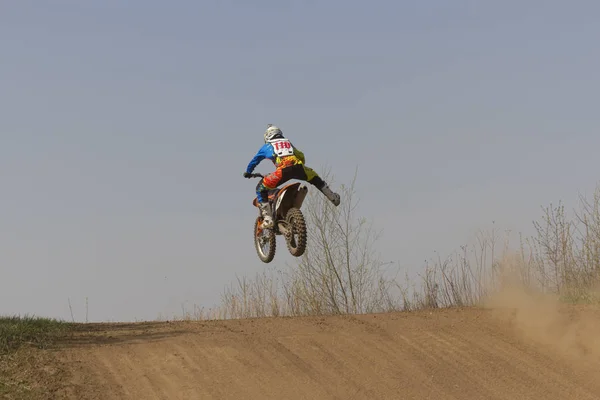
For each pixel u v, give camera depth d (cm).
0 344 3438
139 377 3250
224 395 3136
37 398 2895
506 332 4241
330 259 5928
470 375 3588
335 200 3981
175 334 3916
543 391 3444
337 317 4512
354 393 3262
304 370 3472
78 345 3616
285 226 4019
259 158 4003
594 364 3775
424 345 3953
